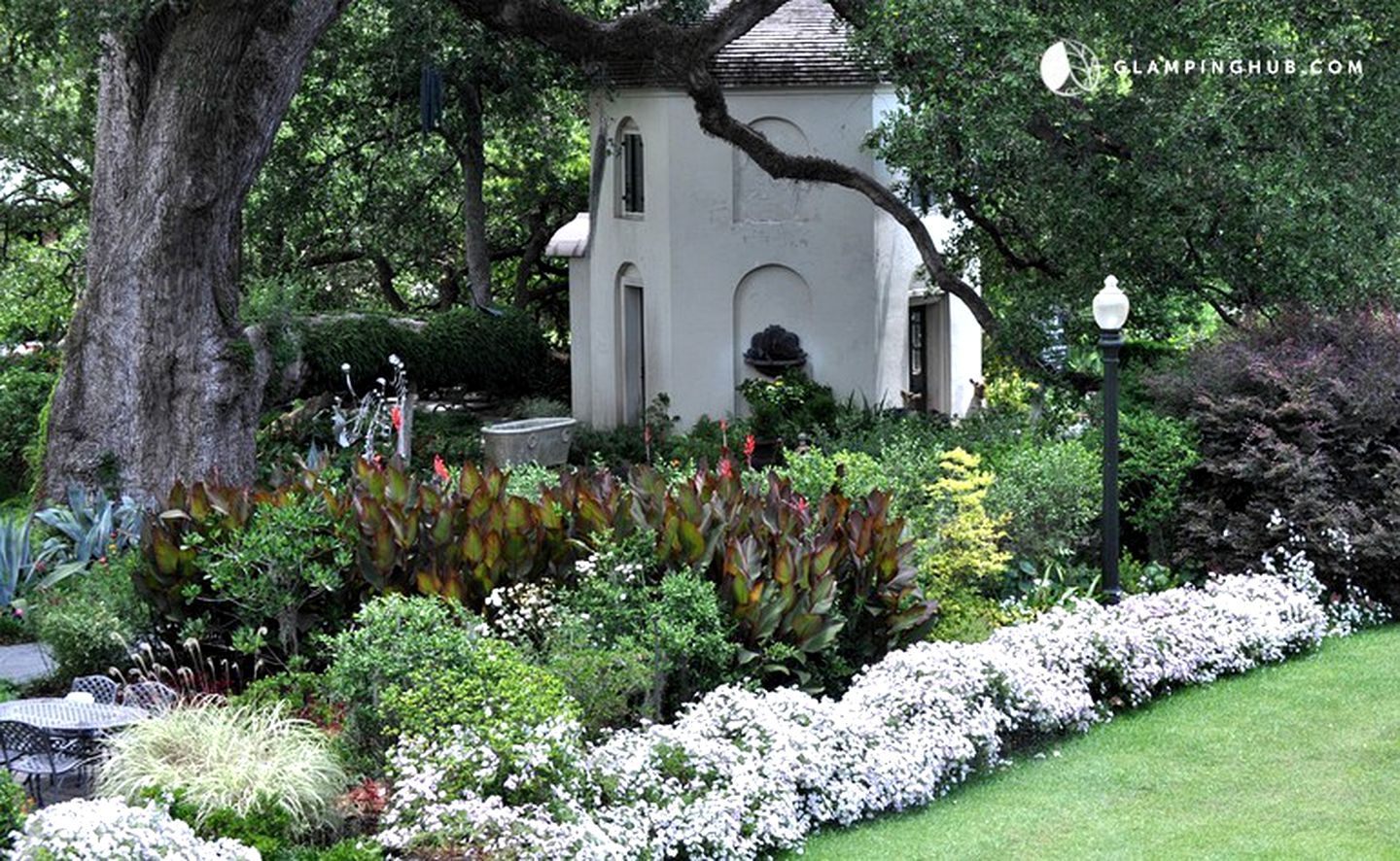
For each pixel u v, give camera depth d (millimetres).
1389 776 10234
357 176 31266
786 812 9242
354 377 25641
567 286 35656
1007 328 21062
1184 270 19828
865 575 11633
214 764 8789
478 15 21828
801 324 27562
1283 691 12195
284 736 9078
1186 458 15117
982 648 11258
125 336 18203
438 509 11781
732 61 26609
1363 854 8914
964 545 13312
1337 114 18328
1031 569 14148
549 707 9133
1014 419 19625
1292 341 15836
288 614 11203
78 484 17609
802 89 26750
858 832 9516
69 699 10008
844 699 10555
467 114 29500
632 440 26906
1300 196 18031
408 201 31938
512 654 9820
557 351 33969
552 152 32531
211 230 18188
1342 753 10727
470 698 9148
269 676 10844
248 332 19562
